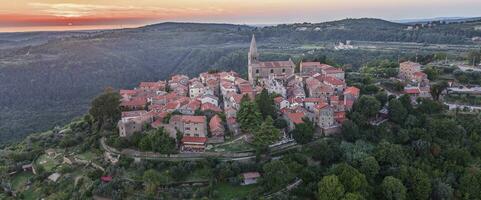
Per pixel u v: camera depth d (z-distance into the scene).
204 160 139.25
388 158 140.75
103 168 146.12
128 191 130.50
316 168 136.25
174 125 153.38
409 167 136.88
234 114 169.50
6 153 186.12
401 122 162.88
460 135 153.62
